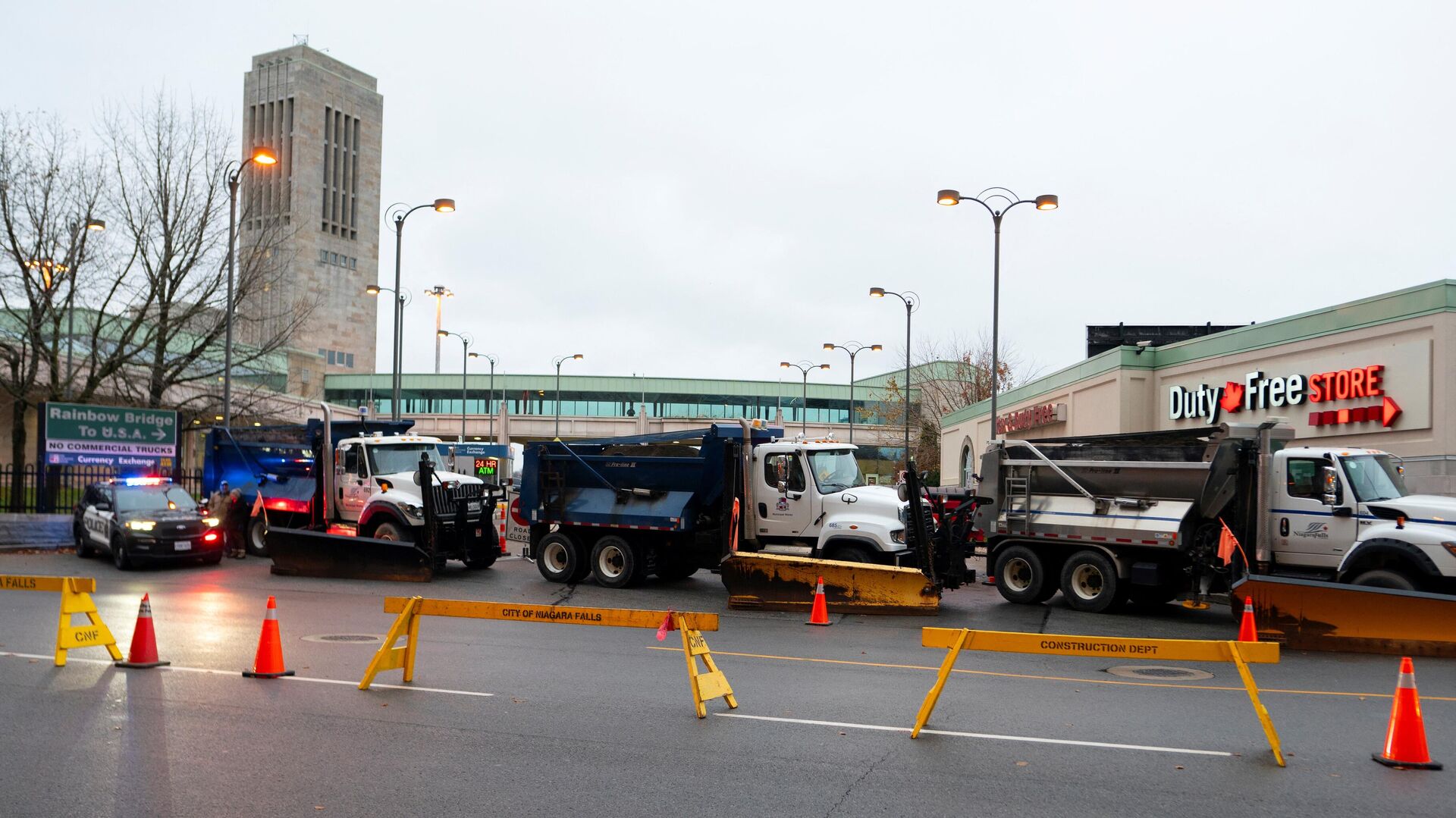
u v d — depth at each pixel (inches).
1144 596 685.9
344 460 884.6
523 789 262.7
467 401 4473.4
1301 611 521.0
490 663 443.2
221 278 1429.6
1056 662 468.1
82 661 433.7
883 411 3129.9
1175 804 253.6
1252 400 1094.4
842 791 263.1
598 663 446.6
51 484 1078.4
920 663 458.6
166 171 1391.5
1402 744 290.7
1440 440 865.5
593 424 3782.0
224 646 474.9
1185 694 392.8
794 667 442.6
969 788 265.7
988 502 686.5
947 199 1187.9
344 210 5265.8
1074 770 283.6
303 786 263.6
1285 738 321.7
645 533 744.3
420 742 307.6
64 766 279.3
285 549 814.5
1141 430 1285.7
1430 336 880.9
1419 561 537.3
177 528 864.3
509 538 920.9
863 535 666.2
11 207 1334.9
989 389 2768.2
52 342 1446.9
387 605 395.9
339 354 5142.7
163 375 1412.4
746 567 646.5
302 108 4963.1
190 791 258.4
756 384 4566.9
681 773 278.4
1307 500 600.4
